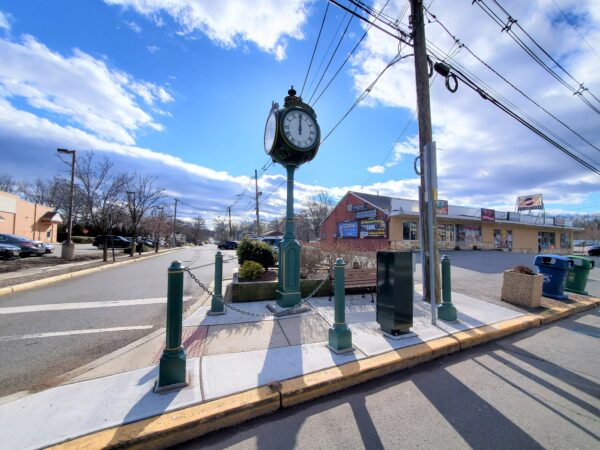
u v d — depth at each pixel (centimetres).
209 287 833
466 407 268
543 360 374
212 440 225
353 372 306
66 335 439
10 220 2452
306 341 390
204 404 247
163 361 268
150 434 213
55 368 330
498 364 361
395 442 220
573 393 294
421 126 628
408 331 414
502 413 259
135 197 1866
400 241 2191
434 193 488
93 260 1554
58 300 668
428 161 497
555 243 3650
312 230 5756
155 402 249
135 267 1361
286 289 540
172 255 2395
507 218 2883
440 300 612
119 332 454
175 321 276
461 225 2580
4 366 334
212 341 389
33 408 240
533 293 588
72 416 230
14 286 755
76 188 1530
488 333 438
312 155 571
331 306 578
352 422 245
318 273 786
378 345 377
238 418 245
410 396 286
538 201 3816
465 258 1667
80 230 4350
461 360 372
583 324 527
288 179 570
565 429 238
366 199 2552
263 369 309
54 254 1897
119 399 253
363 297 655
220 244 3753
